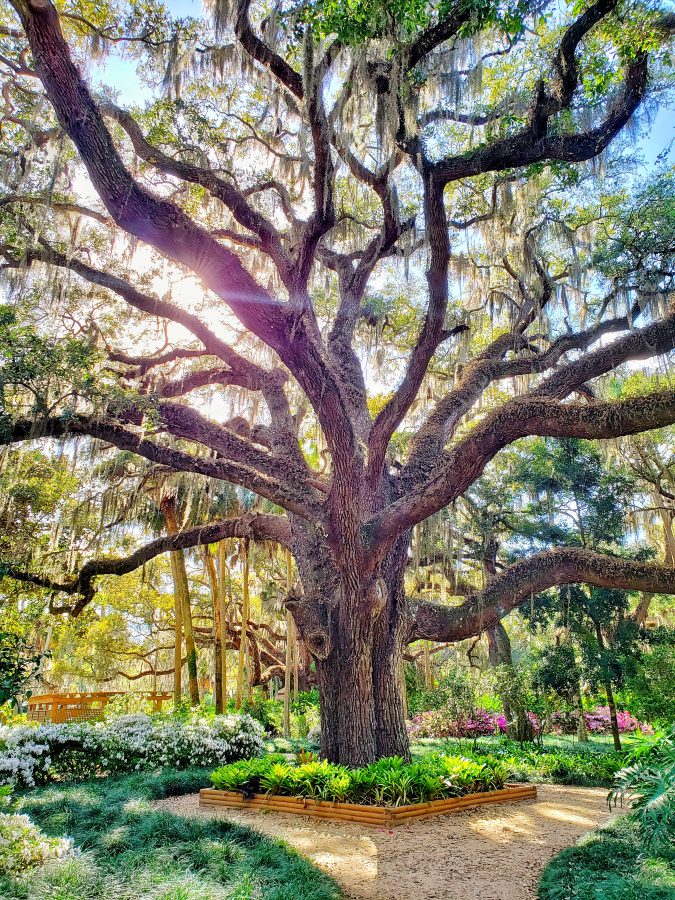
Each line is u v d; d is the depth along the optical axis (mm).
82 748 9789
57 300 10070
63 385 8617
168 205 6383
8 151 9328
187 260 6629
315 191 6707
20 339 8258
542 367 11398
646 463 14359
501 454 15094
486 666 15711
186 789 8688
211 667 25609
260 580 21047
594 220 11008
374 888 4586
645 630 12648
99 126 6062
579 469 13203
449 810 7023
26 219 9852
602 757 10734
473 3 6066
